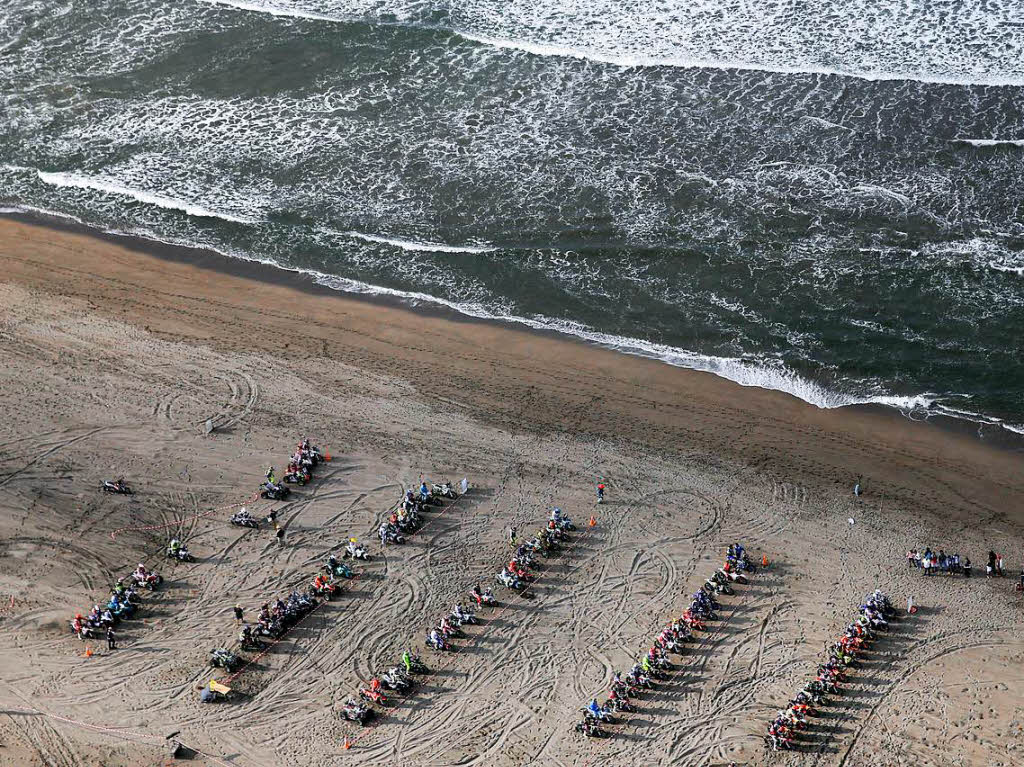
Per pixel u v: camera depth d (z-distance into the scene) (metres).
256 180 67.38
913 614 43.75
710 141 67.44
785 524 47.53
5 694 41.44
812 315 57.44
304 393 54.22
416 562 46.53
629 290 59.66
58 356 56.12
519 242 62.78
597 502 48.78
